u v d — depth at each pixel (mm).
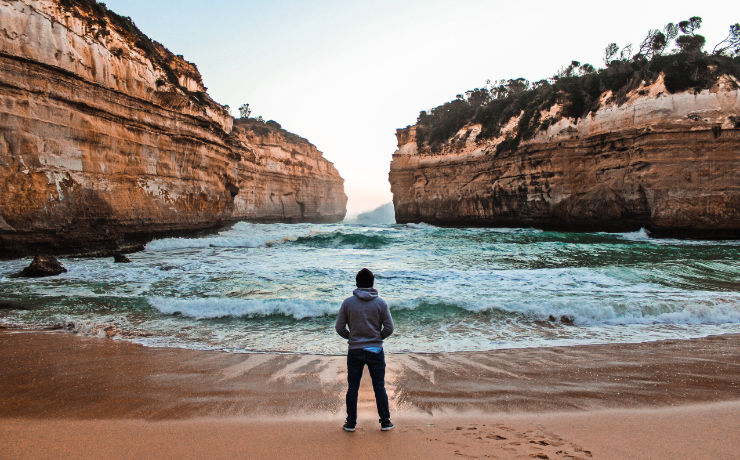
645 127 27641
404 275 12828
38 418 3822
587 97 34625
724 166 25844
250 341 6887
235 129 59250
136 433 3490
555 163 34625
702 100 26516
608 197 30625
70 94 17969
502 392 4652
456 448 3186
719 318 8500
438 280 12133
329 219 93375
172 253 20359
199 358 5895
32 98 16484
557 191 34562
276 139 70188
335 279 12500
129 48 22219
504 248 21484
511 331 7574
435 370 5430
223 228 35531
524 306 8766
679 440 3305
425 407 4227
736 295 10047
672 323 8273
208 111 30656
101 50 19875
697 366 5605
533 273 12984
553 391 4684
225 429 3613
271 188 67938
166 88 23703
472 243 24750
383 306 3809
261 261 17250
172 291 10773
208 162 29062
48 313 8500
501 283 11695
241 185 56688
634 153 28500
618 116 29906
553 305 8789
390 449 3178
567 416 3953
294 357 6012
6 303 9211
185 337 7086
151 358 5867
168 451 3117
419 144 57219
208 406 4203
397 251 20953
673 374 5281
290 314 8578
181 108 25578
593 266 15211
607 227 31125
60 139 17547
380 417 3629
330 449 3182
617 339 7098
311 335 7262
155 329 7551
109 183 19922
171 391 4629
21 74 16141
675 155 26797
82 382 4863
